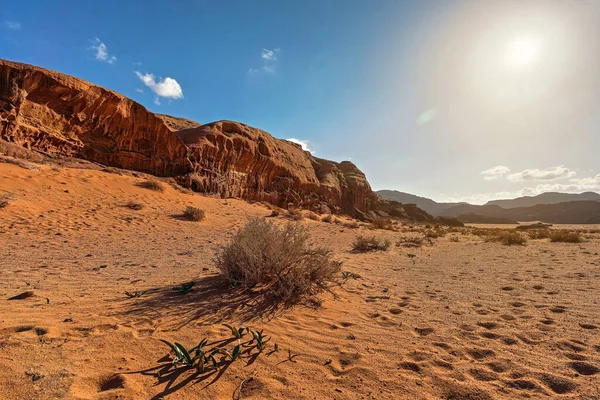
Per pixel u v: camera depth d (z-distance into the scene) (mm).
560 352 2623
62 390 1843
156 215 13500
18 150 15773
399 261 8133
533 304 4031
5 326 2670
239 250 4598
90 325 2857
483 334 3051
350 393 2047
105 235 9484
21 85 17078
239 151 33156
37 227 9102
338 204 52031
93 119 21203
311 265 4668
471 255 9375
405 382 2184
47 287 4098
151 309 3406
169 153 25281
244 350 2576
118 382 1998
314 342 2850
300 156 49688
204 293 4047
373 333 3088
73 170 15672
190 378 2113
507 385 2146
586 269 6508
